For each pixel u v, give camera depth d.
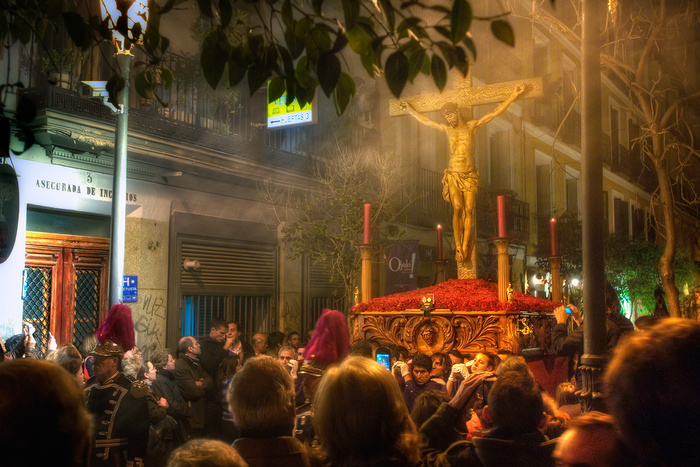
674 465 1.42
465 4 2.02
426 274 16.30
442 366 5.29
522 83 6.45
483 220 17.30
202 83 11.20
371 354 5.14
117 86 2.67
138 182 10.23
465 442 2.82
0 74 8.30
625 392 1.48
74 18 2.40
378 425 2.18
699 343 1.44
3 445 1.45
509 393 2.76
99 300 9.82
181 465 1.83
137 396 4.25
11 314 8.35
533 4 10.47
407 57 2.29
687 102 12.32
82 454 1.57
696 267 23.06
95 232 9.83
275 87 2.46
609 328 5.82
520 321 5.66
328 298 14.27
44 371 1.54
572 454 1.76
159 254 10.51
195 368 7.23
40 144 8.79
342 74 2.37
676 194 14.23
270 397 2.57
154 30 2.54
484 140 18.95
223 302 11.87
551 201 22.41
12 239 7.84
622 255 21.44
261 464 2.50
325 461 2.29
